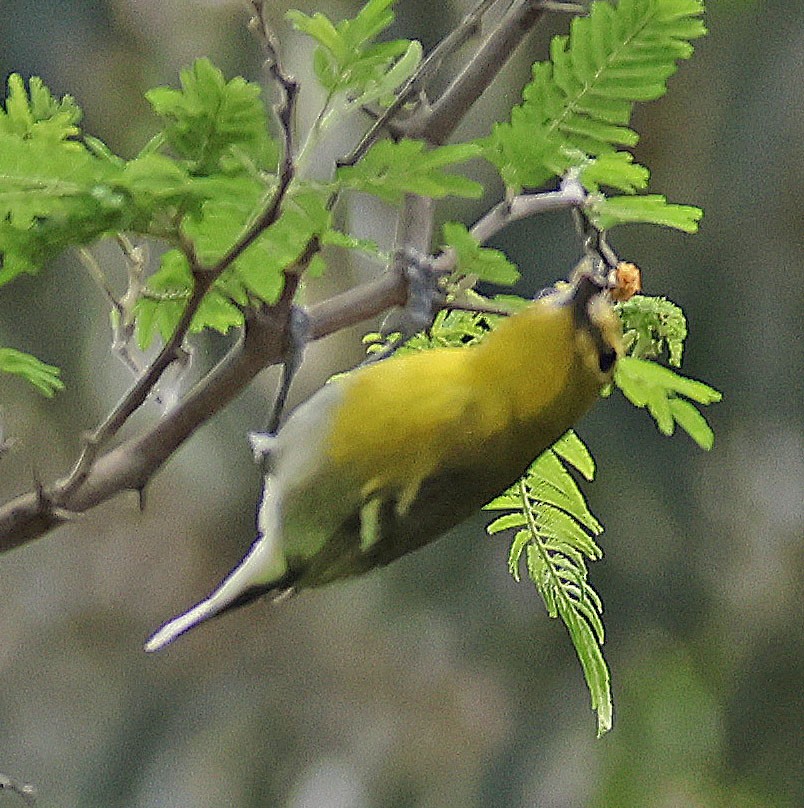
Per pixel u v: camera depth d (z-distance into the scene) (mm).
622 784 12469
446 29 12461
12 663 15117
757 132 11711
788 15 11844
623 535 11992
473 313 5758
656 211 4855
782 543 12031
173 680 14812
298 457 5500
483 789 12820
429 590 12875
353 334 14008
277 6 12328
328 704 14219
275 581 5559
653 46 4691
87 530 15727
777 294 11688
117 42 12188
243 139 4035
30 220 3795
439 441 5371
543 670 12852
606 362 5219
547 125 4734
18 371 5168
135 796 14227
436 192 3846
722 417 11844
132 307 5211
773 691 12406
